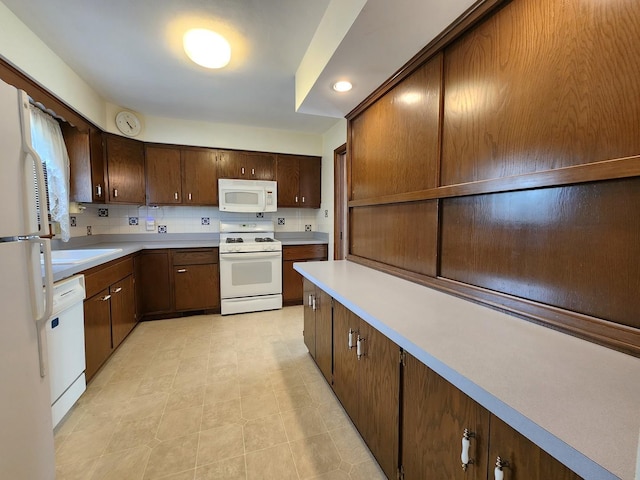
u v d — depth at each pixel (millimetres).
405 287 1514
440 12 1177
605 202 811
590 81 831
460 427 789
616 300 793
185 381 2000
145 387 1927
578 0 853
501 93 1099
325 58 1614
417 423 973
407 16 1198
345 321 1554
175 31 1800
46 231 1146
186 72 2293
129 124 3055
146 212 3527
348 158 2398
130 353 2408
